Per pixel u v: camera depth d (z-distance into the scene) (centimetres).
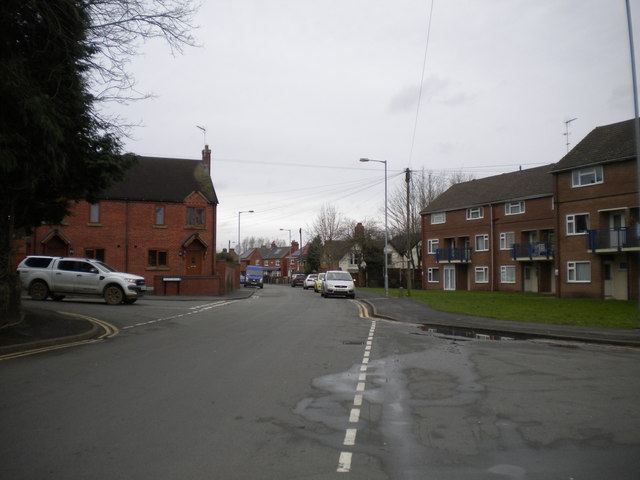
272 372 902
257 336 1380
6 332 1230
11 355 1048
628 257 2964
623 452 516
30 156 1080
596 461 492
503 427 598
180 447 521
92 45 1127
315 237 7712
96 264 2344
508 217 4384
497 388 798
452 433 575
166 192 3925
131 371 895
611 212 3097
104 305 2228
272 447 523
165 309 2188
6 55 1012
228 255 5541
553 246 3881
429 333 1537
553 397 741
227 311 2186
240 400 707
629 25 1611
